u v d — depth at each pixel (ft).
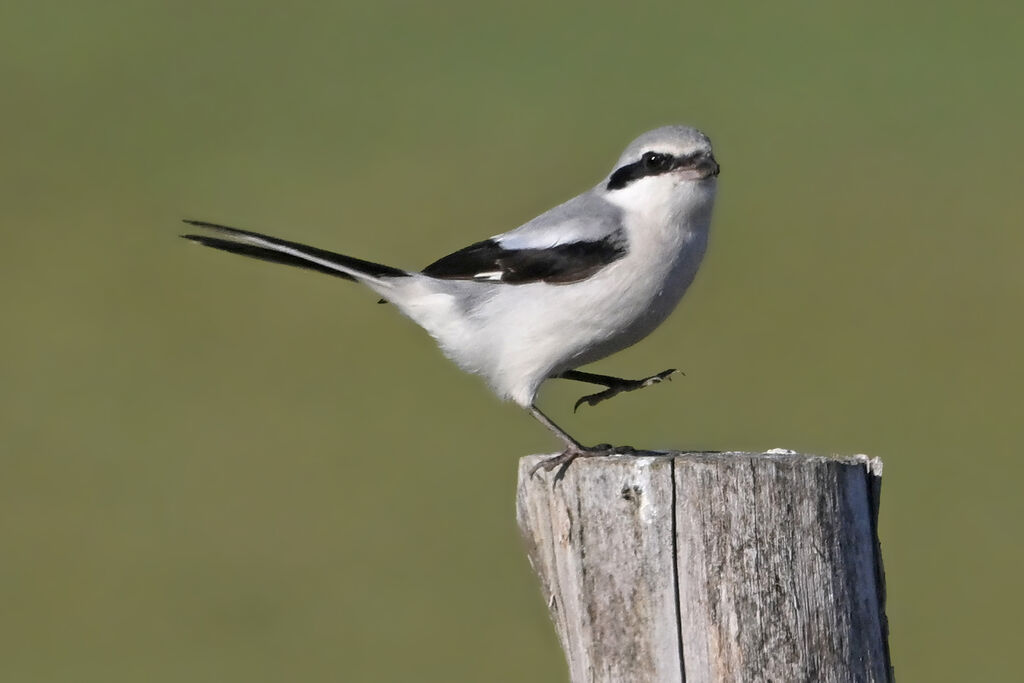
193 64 79.41
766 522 16.47
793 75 75.10
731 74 74.84
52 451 47.44
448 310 22.56
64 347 53.83
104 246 62.44
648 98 73.05
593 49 78.59
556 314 21.57
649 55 79.05
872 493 17.25
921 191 64.80
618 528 16.93
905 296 55.31
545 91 73.46
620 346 22.29
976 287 55.93
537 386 22.27
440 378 52.65
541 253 21.49
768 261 59.11
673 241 21.42
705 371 49.06
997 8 82.28
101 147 70.79
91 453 47.52
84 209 65.87
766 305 55.01
